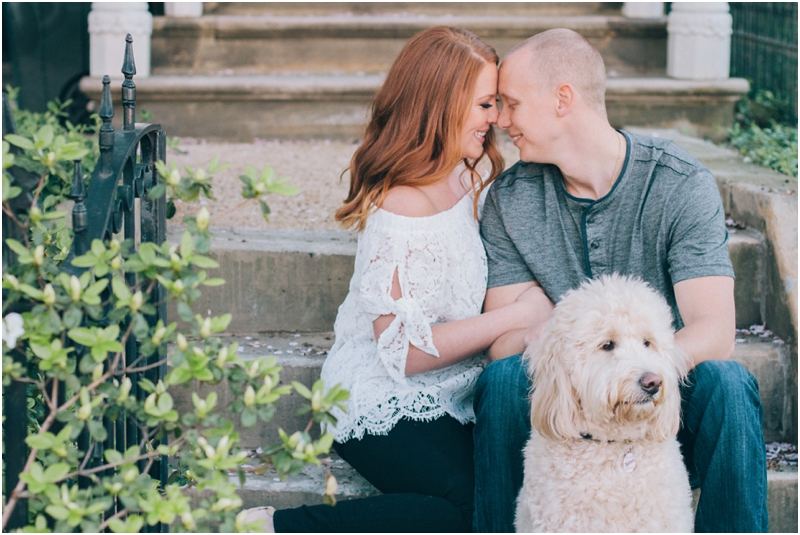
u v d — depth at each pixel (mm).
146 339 1694
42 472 1601
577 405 1933
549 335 1976
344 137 4762
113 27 4617
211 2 5297
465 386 2305
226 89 4613
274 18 5023
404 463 2148
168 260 1739
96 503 1597
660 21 4969
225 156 4242
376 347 2270
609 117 4684
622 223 2312
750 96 5227
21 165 1664
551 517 1918
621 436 1910
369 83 4656
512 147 4359
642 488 1895
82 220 1726
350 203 2277
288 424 2660
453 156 2230
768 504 2500
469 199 2498
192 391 2641
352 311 2357
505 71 2281
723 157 3779
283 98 4680
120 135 1980
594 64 2244
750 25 5305
